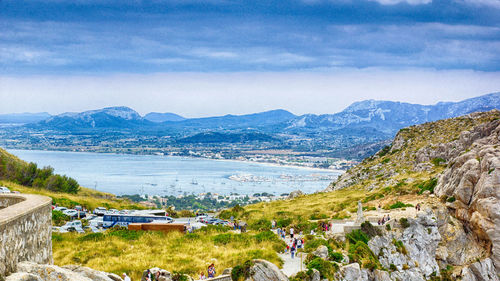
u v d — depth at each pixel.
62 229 61.69
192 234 61.88
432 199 73.81
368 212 72.81
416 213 66.81
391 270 58.12
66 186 116.25
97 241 55.19
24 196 24.91
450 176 75.38
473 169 67.75
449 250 65.06
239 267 39.69
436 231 65.31
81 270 26.72
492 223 61.25
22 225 20.08
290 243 57.78
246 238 58.94
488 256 61.97
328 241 57.25
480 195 63.78
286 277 39.94
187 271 43.12
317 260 45.72
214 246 55.44
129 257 47.59
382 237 61.00
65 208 77.25
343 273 47.19
